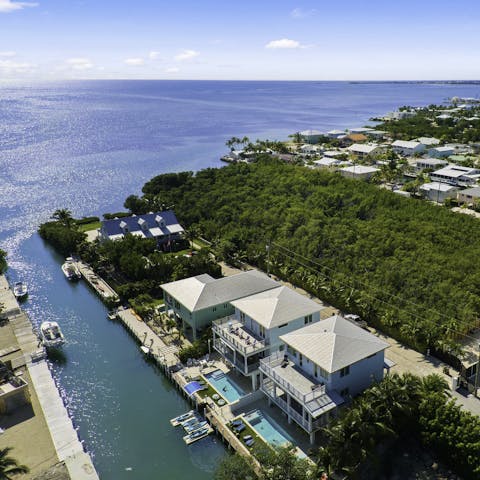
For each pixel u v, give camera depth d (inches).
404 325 2293.3
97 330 2687.0
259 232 3661.4
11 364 2272.4
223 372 2180.1
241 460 1472.7
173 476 1668.3
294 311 2101.4
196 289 2449.6
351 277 2790.4
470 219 3440.0
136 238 3531.0
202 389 2046.0
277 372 1820.9
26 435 1833.2
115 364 2367.1
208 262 3171.8
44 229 4158.5
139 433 1882.4
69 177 6510.8
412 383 1667.1
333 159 6609.3
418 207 3710.6
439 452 1593.3
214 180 4931.1
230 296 2421.3
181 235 3880.4
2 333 2628.0
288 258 3196.4
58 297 3117.6
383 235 3181.6
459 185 5216.5
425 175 5738.2
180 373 2174.0
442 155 6929.1
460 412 1605.6
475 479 1478.8
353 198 3887.8
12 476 1619.1
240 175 4847.4
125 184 6200.8
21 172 6732.3
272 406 1935.3
